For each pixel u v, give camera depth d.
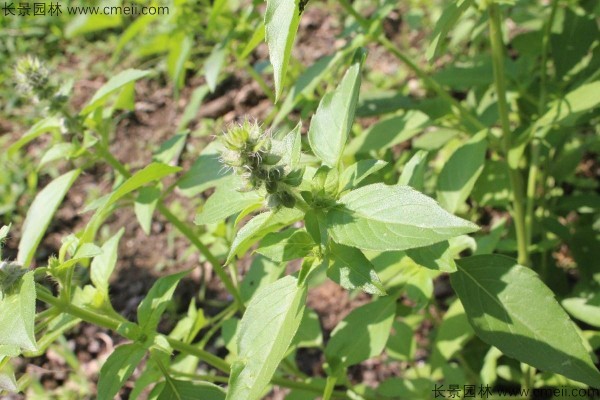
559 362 0.36
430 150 0.59
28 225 0.46
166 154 0.51
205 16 0.62
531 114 0.61
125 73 0.46
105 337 0.72
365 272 0.33
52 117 0.48
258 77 0.70
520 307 0.37
